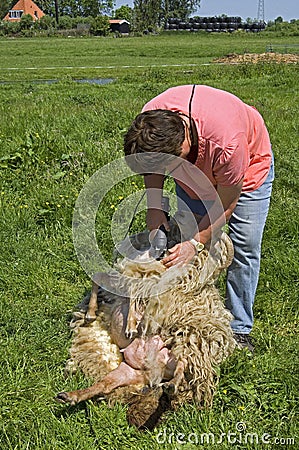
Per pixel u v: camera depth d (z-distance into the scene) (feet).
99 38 228.43
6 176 24.71
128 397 12.13
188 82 65.10
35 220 20.99
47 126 32.81
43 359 13.99
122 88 59.16
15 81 73.31
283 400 12.55
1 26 268.00
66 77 76.95
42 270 17.72
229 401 12.52
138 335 12.58
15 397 12.46
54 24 284.20
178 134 10.69
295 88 57.06
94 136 31.09
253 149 13.20
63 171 25.26
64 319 15.42
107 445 11.39
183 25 259.39
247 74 71.77
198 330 12.32
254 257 14.10
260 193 13.52
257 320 16.15
